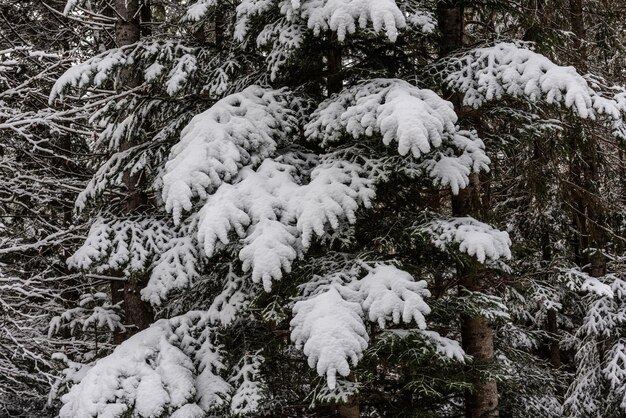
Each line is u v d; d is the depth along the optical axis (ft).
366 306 14.80
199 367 17.53
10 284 24.35
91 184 21.49
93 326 22.93
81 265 19.19
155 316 24.76
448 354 15.98
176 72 19.06
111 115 22.27
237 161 16.89
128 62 19.76
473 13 24.80
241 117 17.71
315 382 17.21
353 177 16.46
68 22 29.76
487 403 21.15
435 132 14.37
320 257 18.19
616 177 28.02
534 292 21.72
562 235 32.53
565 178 24.02
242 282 19.86
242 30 18.57
